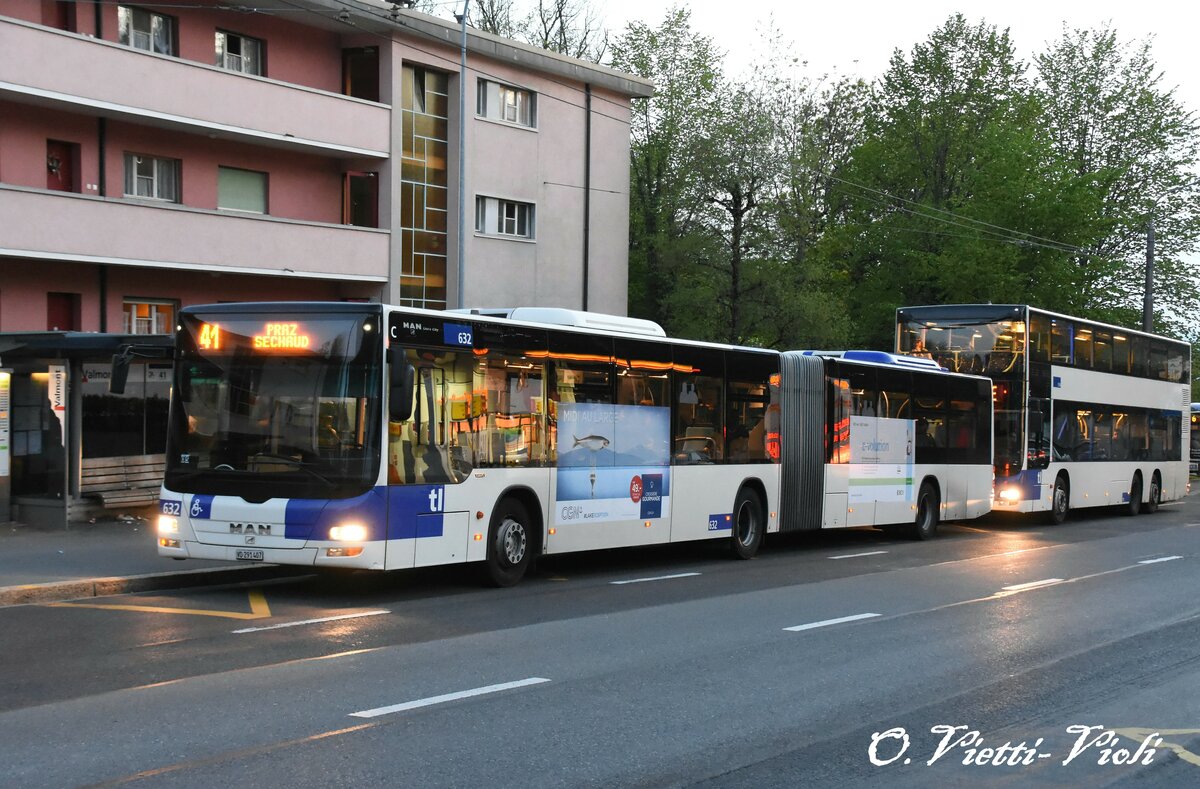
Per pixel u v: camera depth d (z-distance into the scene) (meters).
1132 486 31.59
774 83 42.88
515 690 8.50
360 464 12.13
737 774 6.63
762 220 42.81
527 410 14.23
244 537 12.25
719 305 42.69
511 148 33.16
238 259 26.19
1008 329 26.30
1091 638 11.61
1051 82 53.94
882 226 53.25
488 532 13.70
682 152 45.97
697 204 44.53
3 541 16.03
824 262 47.03
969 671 9.80
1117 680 9.62
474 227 32.28
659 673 9.30
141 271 25.50
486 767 6.54
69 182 24.58
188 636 10.36
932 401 23.36
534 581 14.94
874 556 19.44
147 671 8.84
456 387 13.18
